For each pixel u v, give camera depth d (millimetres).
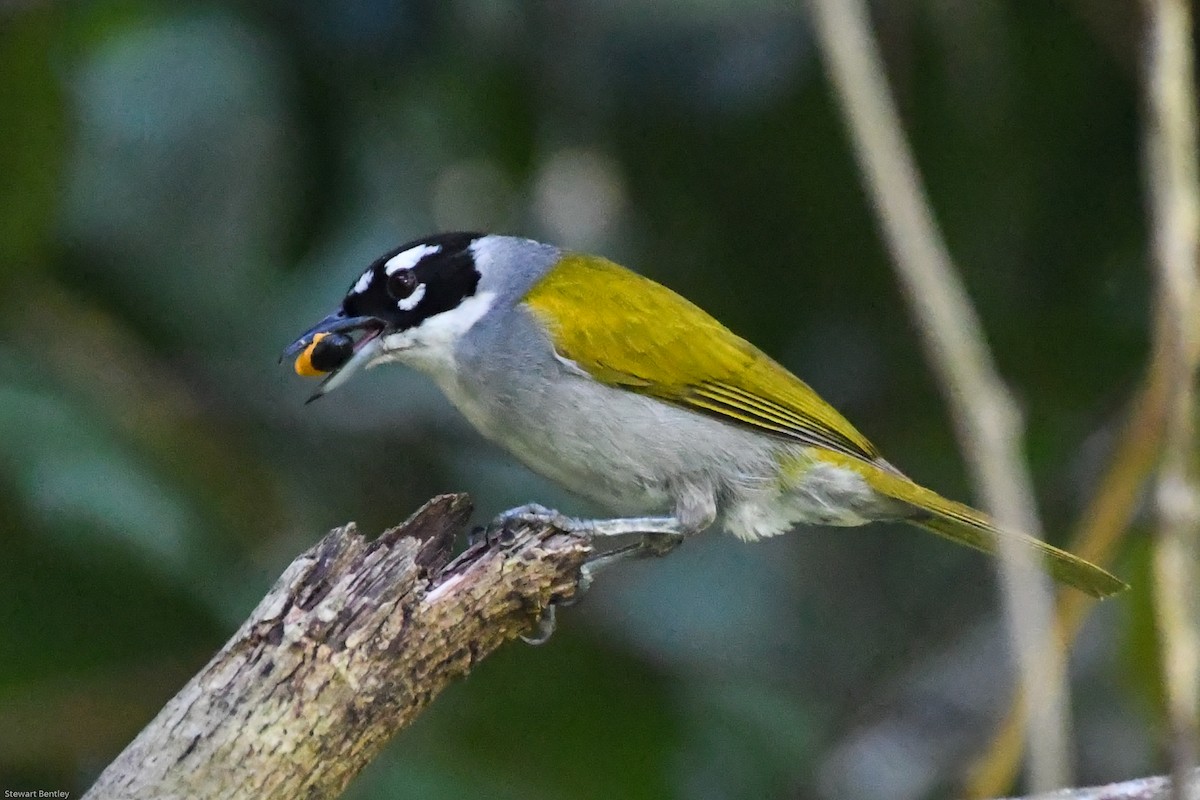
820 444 9508
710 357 9328
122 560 9359
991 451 4688
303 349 9578
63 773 9398
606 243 11844
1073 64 11219
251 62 11406
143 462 9898
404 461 12609
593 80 11500
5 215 10648
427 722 9688
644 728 9938
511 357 9359
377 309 9570
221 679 5734
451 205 12141
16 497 9273
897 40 11125
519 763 9648
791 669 12875
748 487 9484
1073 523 11336
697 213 12016
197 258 11922
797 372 12391
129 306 11820
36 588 9344
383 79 11523
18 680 9359
